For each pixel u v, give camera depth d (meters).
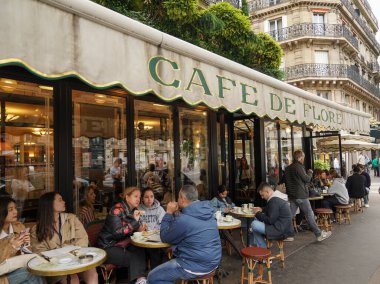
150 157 5.30
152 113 5.39
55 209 3.30
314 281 4.11
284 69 24.78
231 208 5.62
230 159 7.84
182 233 3.05
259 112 4.11
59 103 4.00
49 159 3.97
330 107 6.61
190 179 6.22
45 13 2.10
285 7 24.98
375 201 11.61
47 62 2.08
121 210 3.74
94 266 2.72
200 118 6.56
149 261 4.20
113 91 4.62
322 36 24.16
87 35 2.33
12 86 3.83
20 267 2.73
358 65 30.50
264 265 4.62
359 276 4.26
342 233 6.71
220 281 4.05
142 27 2.68
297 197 6.15
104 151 4.67
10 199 3.14
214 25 6.77
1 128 4.03
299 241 6.11
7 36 1.90
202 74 3.29
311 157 10.07
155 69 2.82
